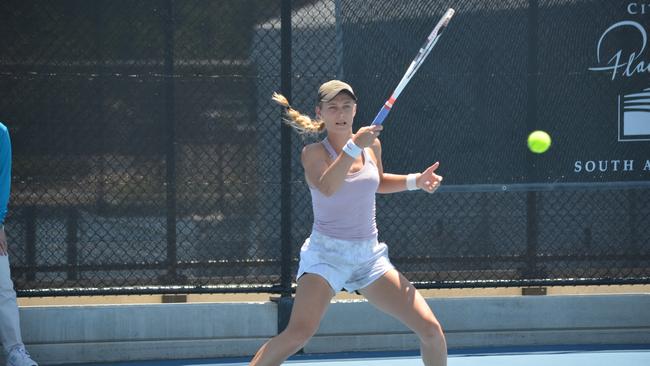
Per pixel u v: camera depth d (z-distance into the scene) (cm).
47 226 1995
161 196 2025
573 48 2070
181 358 2045
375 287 1445
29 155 1984
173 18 2006
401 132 2044
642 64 2083
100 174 2005
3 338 1836
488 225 2083
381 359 2025
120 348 2030
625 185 2089
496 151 2066
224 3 2017
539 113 2069
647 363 1967
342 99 1417
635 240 2106
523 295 2200
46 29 1977
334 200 1413
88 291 1997
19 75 1973
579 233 2098
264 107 2034
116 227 2012
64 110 1989
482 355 2048
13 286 1986
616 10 2075
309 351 2088
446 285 2067
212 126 2028
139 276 2025
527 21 2061
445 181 2062
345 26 2033
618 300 2139
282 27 2019
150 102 2011
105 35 1992
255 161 2042
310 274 1420
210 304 2052
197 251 2038
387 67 2039
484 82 2056
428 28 2045
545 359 2006
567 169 2078
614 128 2084
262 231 2050
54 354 2011
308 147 1450
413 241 2075
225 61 2022
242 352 2061
